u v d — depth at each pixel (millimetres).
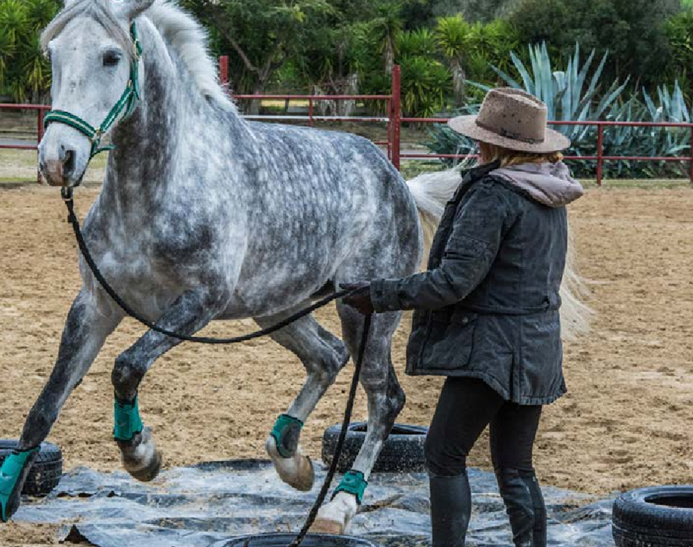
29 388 9633
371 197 7109
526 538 5180
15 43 49656
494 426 5297
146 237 5945
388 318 6930
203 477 7328
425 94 52469
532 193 4945
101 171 29156
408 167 30812
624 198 27000
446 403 5066
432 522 5141
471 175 5055
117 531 6090
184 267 6016
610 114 34250
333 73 54906
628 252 18484
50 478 6742
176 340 5934
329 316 13305
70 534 5980
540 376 4957
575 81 33625
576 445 8320
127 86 5664
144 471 6199
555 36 56656
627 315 13453
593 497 6957
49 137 5406
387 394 7012
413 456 7402
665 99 35938
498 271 4969
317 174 6816
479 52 55062
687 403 9562
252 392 9766
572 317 6609
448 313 5062
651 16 57156
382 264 7160
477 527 6316
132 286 6074
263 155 6527
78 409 9016
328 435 7598
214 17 53469
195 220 6023
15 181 27344
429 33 56938
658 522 5484
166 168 5965
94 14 5590
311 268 6785
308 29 53094
